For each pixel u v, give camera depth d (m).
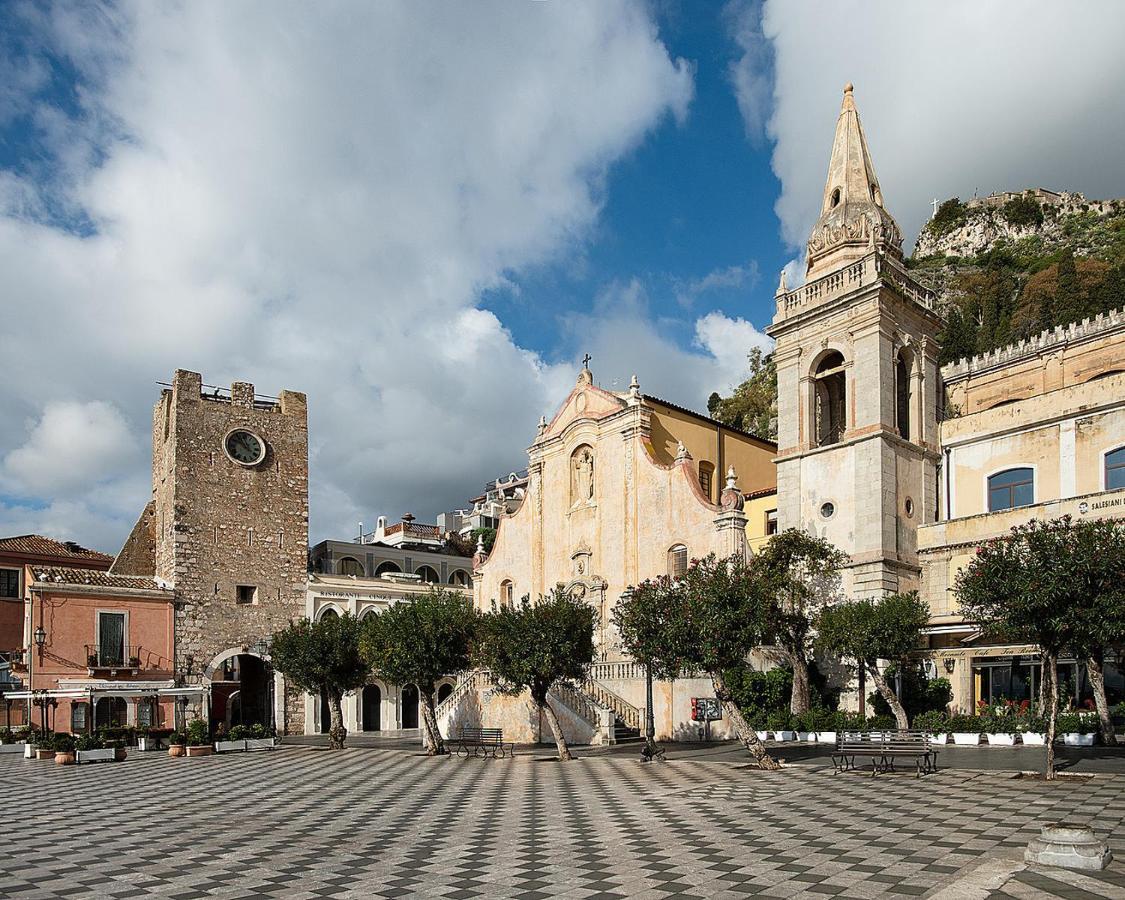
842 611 35.88
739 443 56.53
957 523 39.72
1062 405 38.31
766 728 38.25
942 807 17.92
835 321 44.69
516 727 44.62
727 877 12.45
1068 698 35.16
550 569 54.69
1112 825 14.76
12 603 66.25
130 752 43.50
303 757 38.50
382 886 12.73
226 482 62.25
